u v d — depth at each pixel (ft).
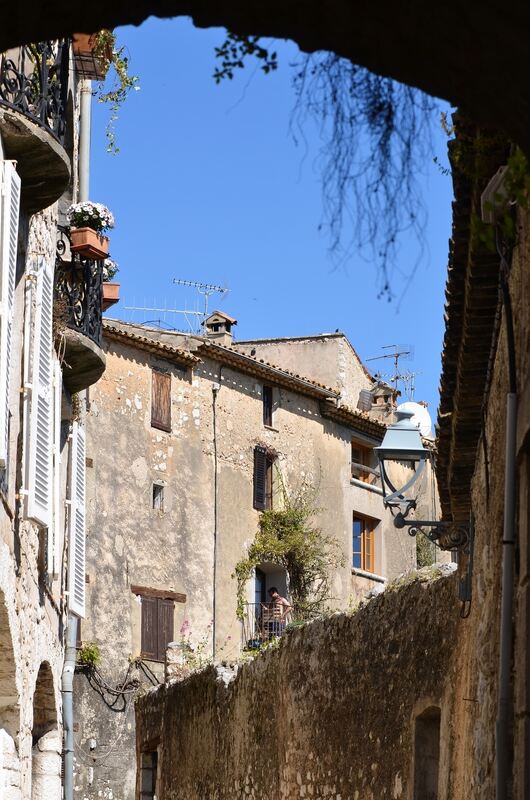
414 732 36.81
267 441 123.03
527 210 22.25
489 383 30.40
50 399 46.34
